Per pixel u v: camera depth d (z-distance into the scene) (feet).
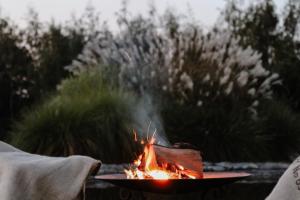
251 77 46.34
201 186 13.60
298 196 9.48
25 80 64.34
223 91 42.63
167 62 44.01
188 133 39.75
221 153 39.58
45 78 64.28
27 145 36.11
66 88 42.37
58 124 36.04
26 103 63.16
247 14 69.31
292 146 43.88
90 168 10.67
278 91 58.90
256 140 40.60
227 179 13.69
